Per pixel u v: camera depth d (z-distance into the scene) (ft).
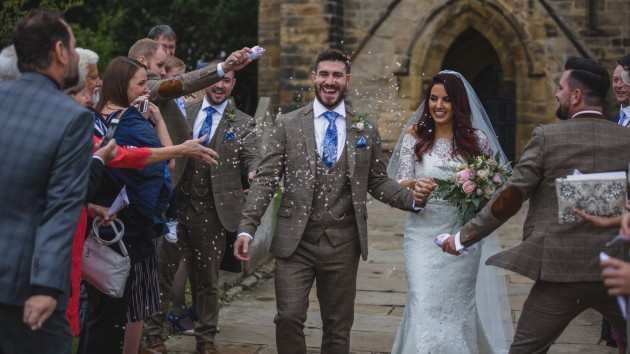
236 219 21.25
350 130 17.26
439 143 18.38
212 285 21.22
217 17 80.89
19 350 12.03
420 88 65.00
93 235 15.48
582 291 14.07
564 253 14.07
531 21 63.67
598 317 25.75
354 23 65.51
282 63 64.49
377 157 17.79
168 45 23.18
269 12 68.74
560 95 14.71
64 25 12.51
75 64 12.66
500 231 43.11
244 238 16.69
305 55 64.08
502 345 19.74
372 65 65.36
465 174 17.24
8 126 12.00
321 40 63.77
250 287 30.37
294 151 17.11
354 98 65.16
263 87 69.15
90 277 15.44
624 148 14.23
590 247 13.97
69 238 11.73
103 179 15.61
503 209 14.80
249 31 83.76
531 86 64.03
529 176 14.46
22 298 11.81
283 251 16.87
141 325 17.49
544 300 14.39
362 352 21.72
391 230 43.52
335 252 17.01
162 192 16.78
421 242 18.07
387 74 65.16
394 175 20.02
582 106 14.53
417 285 17.81
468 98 18.60
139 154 15.21
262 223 34.42
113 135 14.88
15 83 12.31
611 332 20.72
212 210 21.11
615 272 10.88
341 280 17.16
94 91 17.80
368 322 24.94
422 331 17.42
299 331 16.94
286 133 17.21
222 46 84.02
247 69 86.02
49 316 11.90
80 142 12.07
